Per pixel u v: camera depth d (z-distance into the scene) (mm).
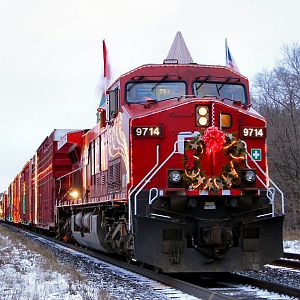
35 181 34438
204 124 11672
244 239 11133
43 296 9164
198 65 12883
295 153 41625
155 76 12719
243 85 12984
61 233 24062
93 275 11945
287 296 9367
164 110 11758
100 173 15914
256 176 11367
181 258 10938
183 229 10969
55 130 25797
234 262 11078
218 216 11164
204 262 11000
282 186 42438
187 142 11156
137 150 11648
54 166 25312
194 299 8797
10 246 21281
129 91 12719
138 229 10781
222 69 12969
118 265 14062
